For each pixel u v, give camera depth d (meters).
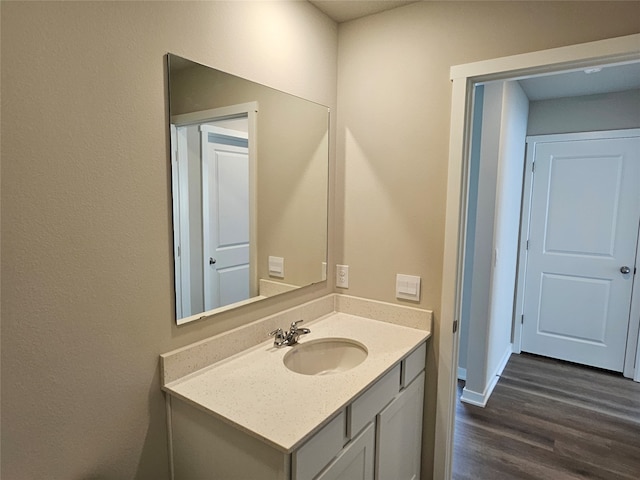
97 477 1.13
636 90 3.09
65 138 1.00
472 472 2.11
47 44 0.95
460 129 1.65
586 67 1.46
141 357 1.21
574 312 3.48
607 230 3.28
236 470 1.13
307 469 1.07
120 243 1.13
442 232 1.74
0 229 0.90
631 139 3.13
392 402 1.52
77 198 1.03
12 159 0.91
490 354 2.91
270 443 1.00
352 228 1.99
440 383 1.79
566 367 3.44
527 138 3.54
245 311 1.57
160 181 1.23
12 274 0.93
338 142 2.00
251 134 1.54
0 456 0.94
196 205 1.35
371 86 1.87
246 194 1.54
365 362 1.46
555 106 3.42
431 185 1.75
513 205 3.27
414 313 1.82
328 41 1.89
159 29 1.18
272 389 1.26
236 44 1.43
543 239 3.56
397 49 1.79
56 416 1.03
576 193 3.38
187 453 1.26
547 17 1.44
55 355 1.02
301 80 1.75
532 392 2.99
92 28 1.03
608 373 3.32
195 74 1.30
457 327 1.79
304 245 1.86
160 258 1.25
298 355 1.64
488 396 2.91
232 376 1.34
